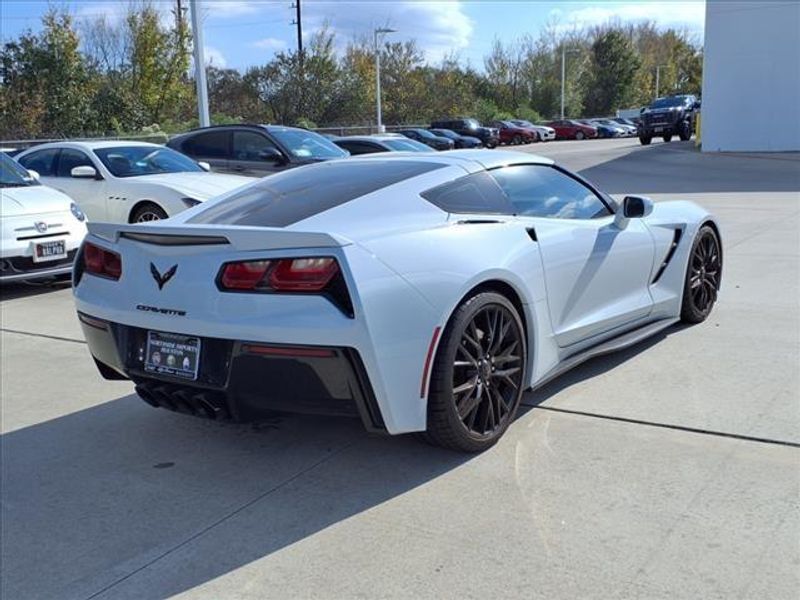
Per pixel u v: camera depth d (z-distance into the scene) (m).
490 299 3.39
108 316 3.42
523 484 3.14
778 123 25.00
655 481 3.10
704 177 18.23
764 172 18.84
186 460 3.58
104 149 9.48
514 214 3.92
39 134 33.72
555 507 2.94
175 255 3.22
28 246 7.21
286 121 45.56
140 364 3.36
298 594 2.49
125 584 2.61
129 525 3.00
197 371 3.14
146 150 9.86
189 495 3.23
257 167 11.10
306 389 2.97
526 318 3.69
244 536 2.88
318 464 3.45
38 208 7.45
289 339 2.90
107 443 3.82
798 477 3.08
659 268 4.93
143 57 38.75
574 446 3.47
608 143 43.22
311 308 2.90
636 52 83.44
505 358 3.53
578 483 3.12
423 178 3.69
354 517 2.96
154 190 8.65
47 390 4.68
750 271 7.14
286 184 3.98
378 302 2.94
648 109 35.69
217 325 3.02
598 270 4.28
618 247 4.45
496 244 3.55
